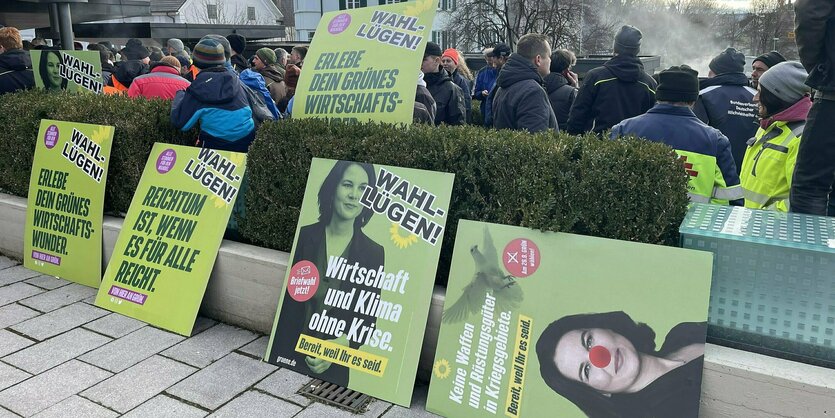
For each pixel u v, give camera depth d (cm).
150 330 382
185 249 397
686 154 341
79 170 467
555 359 265
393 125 359
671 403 242
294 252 347
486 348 282
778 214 289
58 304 421
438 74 589
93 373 332
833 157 309
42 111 502
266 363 340
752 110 509
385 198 326
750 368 239
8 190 549
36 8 1271
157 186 425
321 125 366
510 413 270
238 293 383
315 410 296
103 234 452
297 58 781
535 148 292
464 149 312
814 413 230
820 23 293
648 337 249
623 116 496
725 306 255
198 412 295
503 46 838
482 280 289
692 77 346
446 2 4816
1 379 326
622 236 278
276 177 376
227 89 425
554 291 271
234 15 6144
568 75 683
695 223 271
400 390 299
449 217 320
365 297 319
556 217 279
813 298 239
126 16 1403
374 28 400
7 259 516
